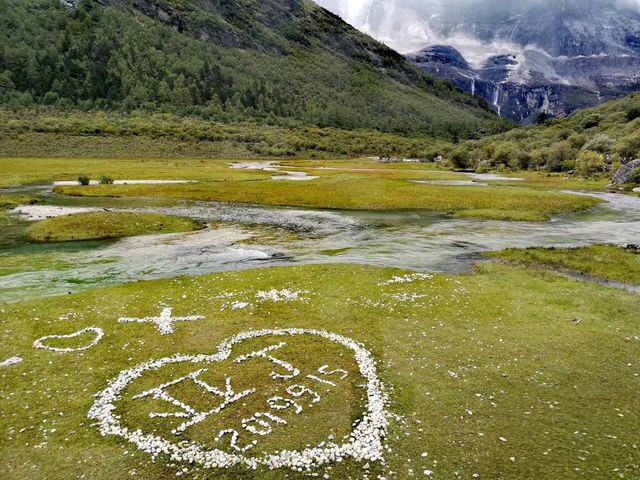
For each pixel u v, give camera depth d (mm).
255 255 40062
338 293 28422
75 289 30047
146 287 29703
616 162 126188
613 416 15727
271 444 14172
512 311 25469
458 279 31859
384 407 16125
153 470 13156
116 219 52344
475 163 175375
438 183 100875
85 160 147750
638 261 37125
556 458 13617
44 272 34125
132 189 83500
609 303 26781
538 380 18062
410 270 34531
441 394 17000
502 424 15258
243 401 16500
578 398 16844
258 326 23297
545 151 154875
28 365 19203
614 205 73000
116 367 19062
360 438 14383
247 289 29172
